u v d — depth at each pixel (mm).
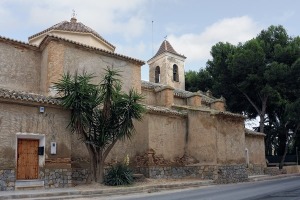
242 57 35125
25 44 21234
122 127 18312
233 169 23938
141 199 13555
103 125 18047
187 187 19500
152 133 22469
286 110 34875
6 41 20500
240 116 25469
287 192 14562
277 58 36594
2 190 14906
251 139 32812
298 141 41969
